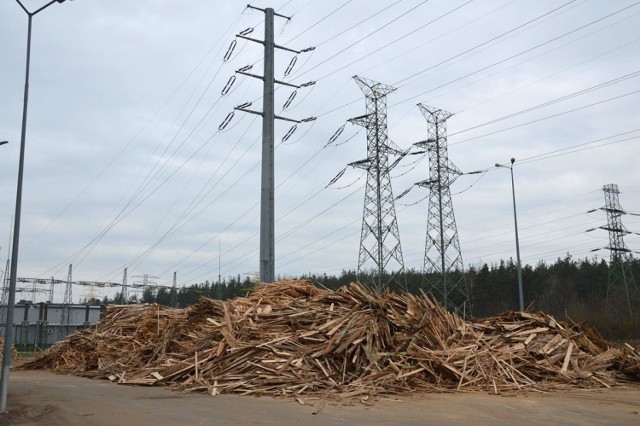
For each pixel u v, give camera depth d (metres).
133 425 10.68
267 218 28.39
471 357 16.89
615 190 62.97
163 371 18.14
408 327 17.58
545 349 18.20
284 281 23.36
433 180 53.78
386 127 48.38
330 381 15.20
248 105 32.75
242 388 15.34
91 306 84.25
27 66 14.40
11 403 14.20
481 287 73.12
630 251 62.09
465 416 11.30
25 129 14.05
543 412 11.84
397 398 13.76
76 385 19.25
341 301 19.55
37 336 73.81
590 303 60.47
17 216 13.57
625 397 14.29
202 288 82.75
